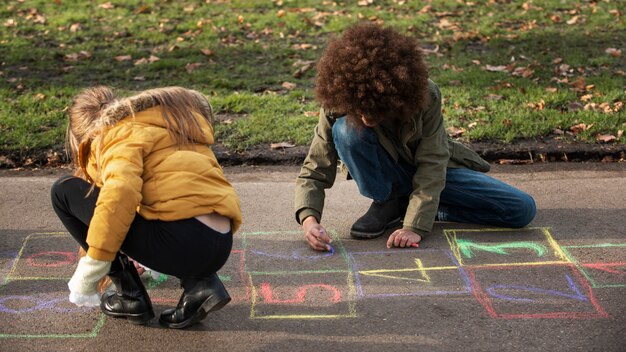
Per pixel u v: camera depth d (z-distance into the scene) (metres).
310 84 6.11
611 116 5.22
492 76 6.12
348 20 7.75
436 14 7.94
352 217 4.03
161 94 2.78
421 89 3.17
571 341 2.85
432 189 3.59
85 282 2.69
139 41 7.21
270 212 4.09
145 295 2.96
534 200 4.10
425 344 2.85
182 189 2.67
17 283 3.34
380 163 3.63
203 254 2.71
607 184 4.39
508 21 7.67
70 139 2.84
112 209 2.54
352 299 3.19
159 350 2.83
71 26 7.59
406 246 3.64
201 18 7.91
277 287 3.29
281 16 7.93
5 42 7.09
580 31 7.27
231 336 2.92
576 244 3.66
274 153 4.88
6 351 2.83
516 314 3.05
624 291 3.22
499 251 3.59
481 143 4.92
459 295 3.20
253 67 6.52
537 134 5.02
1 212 4.09
